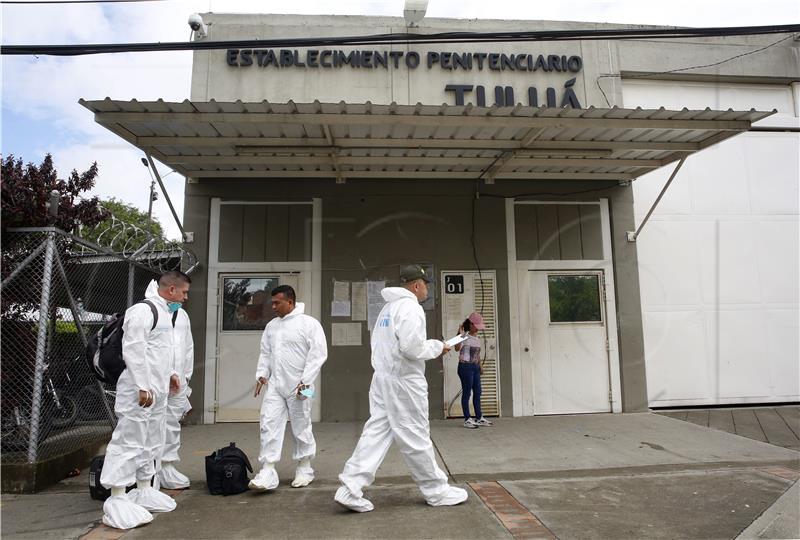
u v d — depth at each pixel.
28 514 3.93
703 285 8.37
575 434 6.43
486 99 7.90
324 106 5.38
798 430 6.64
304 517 3.78
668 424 6.98
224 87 7.66
